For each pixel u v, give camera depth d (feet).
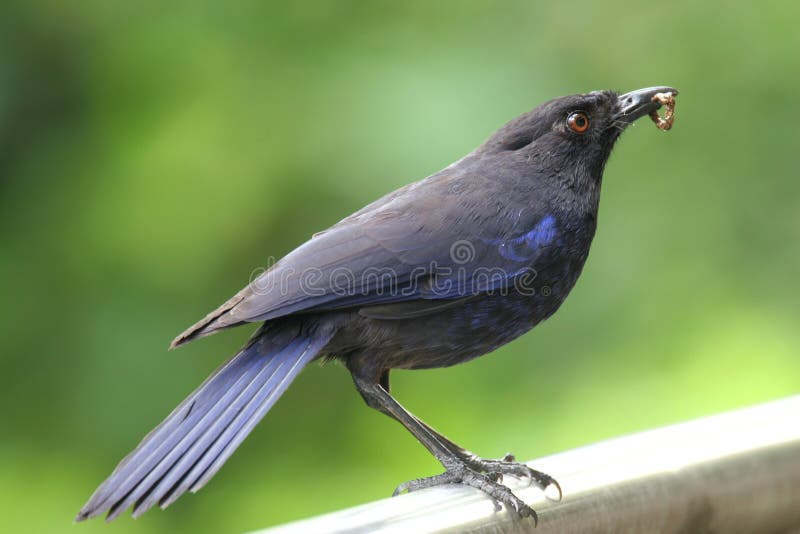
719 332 40.83
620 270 42.70
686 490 21.13
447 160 41.14
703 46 46.09
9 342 43.01
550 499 20.79
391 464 41.14
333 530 18.70
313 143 43.52
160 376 42.52
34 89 46.37
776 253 42.86
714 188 44.09
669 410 39.04
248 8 46.39
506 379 40.98
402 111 41.86
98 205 44.86
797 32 45.96
